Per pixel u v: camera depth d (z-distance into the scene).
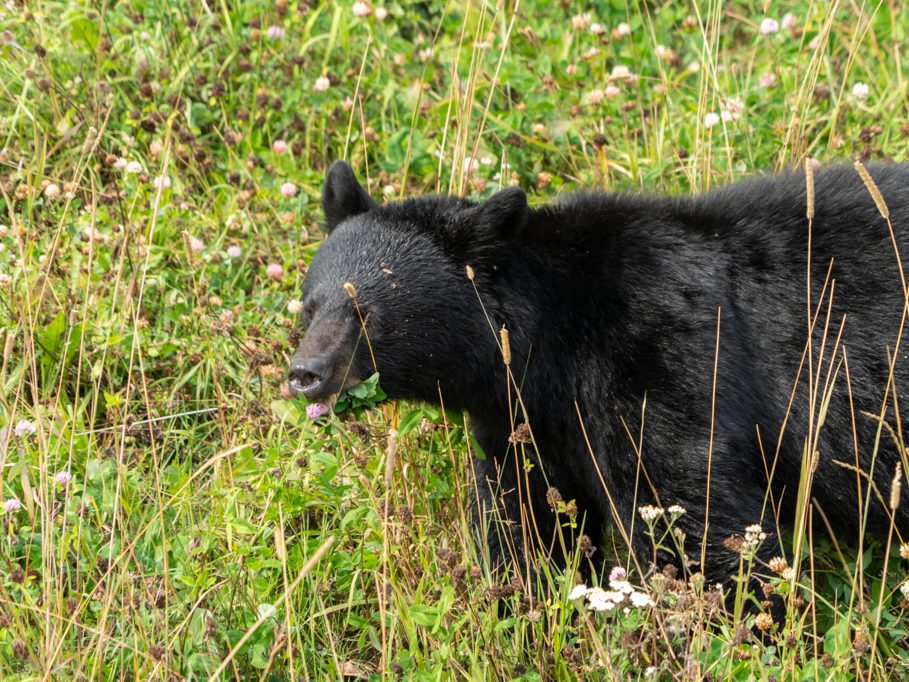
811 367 9.31
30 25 14.76
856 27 15.02
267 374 11.15
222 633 8.74
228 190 13.62
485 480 10.38
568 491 10.34
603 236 9.89
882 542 10.09
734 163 13.43
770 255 9.77
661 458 9.33
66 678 8.48
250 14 15.43
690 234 9.88
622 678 8.24
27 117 14.11
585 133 14.22
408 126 14.48
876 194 8.23
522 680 8.45
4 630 8.78
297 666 8.96
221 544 9.73
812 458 8.59
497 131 14.03
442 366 9.88
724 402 9.29
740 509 9.27
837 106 13.03
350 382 9.54
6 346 10.11
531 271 9.88
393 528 9.40
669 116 13.72
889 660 9.00
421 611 8.45
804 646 9.14
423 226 9.98
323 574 9.52
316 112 14.74
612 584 8.26
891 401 9.51
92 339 11.69
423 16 16.58
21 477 9.97
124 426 9.82
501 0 13.91
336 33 15.16
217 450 11.28
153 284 12.19
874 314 9.55
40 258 12.27
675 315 9.48
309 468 10.10
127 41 14.91
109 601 8.58
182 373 11.98
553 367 9.81
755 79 15.05
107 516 9.83
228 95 14.71
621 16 16.12
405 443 10.50
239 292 12.39
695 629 8.43
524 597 9.64
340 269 9.79
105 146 14.05
